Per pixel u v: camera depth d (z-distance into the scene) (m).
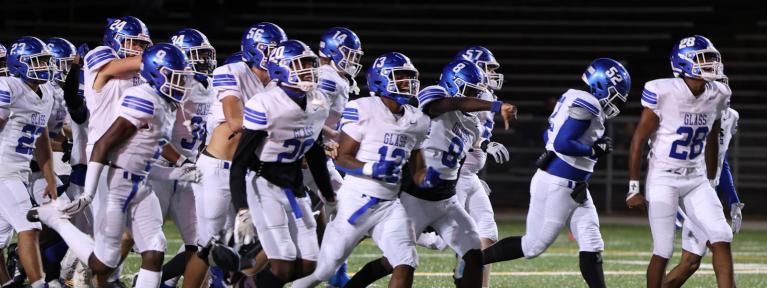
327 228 13.89
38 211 14.47
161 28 52.66
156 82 13.44
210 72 15.70
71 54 17.52
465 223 14.52
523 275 21.27
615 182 42.25
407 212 14.20
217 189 14.52
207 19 53.09
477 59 17.50
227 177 14.56
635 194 15.45
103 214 13.74
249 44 14.95
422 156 14.05
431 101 13.99
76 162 16.44
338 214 13.73
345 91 17.05
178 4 55.62
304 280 14.02
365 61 54.38
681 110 15.24
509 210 41.97
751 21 54.59
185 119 15.60
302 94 13.06
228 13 55.72
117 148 13.65
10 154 15.33
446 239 14.53
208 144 14.90
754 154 42.19
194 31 15.61
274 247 13.13
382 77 13.41
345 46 16.84
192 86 15.51
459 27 56.22
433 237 17.05
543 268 22.58
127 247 15.37
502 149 17.23
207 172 14.58
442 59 54.69
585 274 15.60
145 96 13.45
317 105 13.12
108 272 14.15
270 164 13.06
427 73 54.16
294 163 13.25
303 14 56.81
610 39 54.94
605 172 42.34
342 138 13.62
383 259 14.64
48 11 54.34
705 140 15.52
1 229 15.75
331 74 16.77
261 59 14.86
